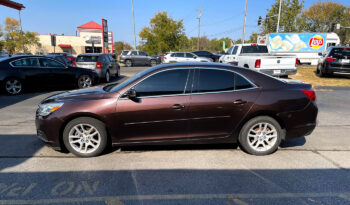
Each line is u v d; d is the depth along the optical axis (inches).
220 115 144.1
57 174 124.9
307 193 110.7
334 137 188.4
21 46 1680.6
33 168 131.0
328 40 1024.2
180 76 145.2
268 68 407.2
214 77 146.6
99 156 147.6
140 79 143.6
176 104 140.6
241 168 134.3
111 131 141.6
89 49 1936.5
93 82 422.9
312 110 152.4
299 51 932.6
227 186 115.6
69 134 141.7
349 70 493.4
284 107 146.5
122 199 104.3
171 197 106.1
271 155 152.7
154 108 139.9
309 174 128.5
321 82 478.9
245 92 145.8
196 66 147.6
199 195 107.9
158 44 1455.5
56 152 152.9
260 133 150.3
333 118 242.1
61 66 386.6
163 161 141.8
